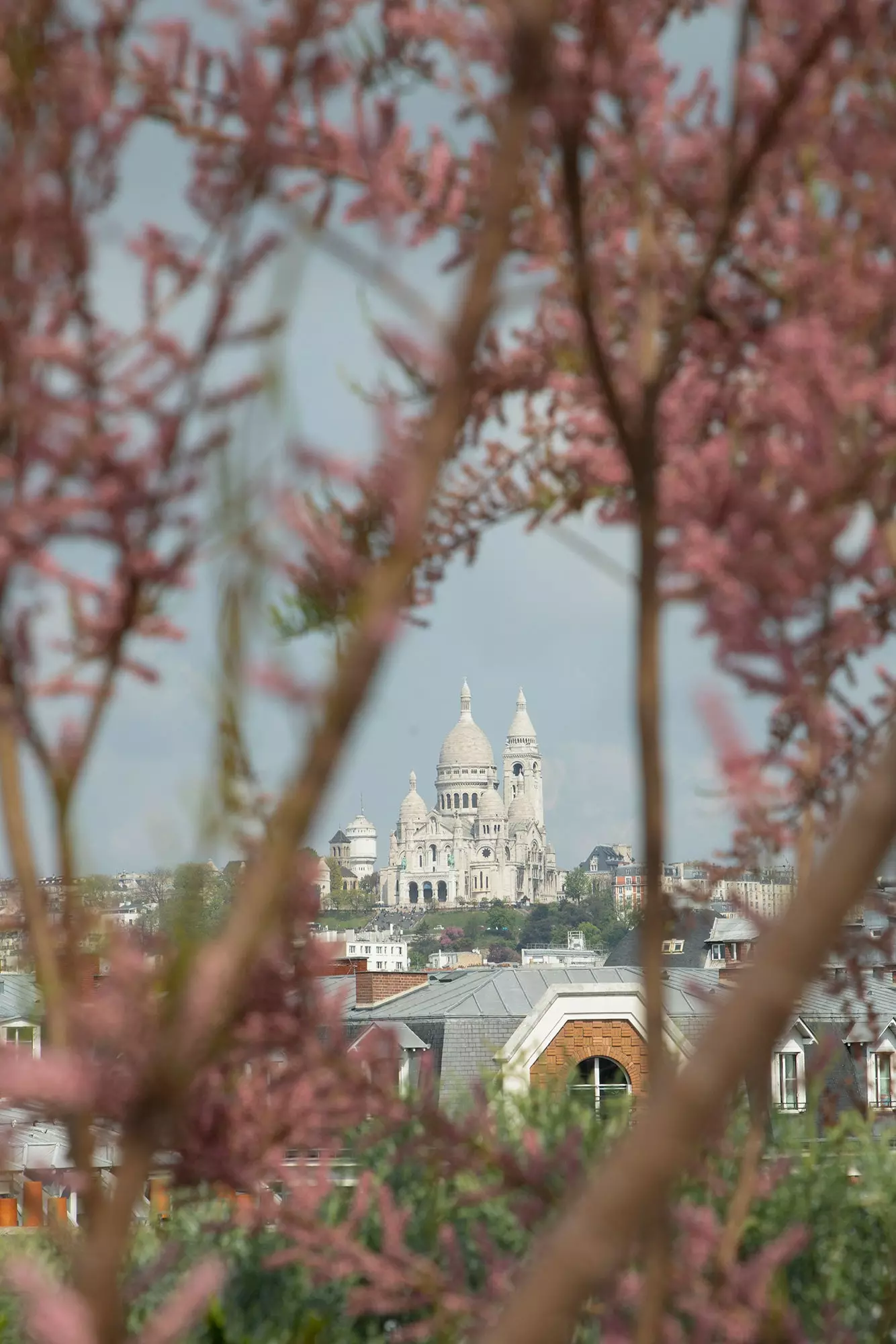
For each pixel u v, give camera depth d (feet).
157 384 16.89
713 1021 10.52
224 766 16.10
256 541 16.55
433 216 23.91
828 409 18.89
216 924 15.92
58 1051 15.92
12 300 16.62
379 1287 27.63
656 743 16.43
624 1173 10.35
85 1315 13.04
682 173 24.00
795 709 21.98
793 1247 23.63
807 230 23.04
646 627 16.65
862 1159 42.52
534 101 13.66
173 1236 39.91
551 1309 10.23
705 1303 22.76
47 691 17.75
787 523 18.67
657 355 21.72
